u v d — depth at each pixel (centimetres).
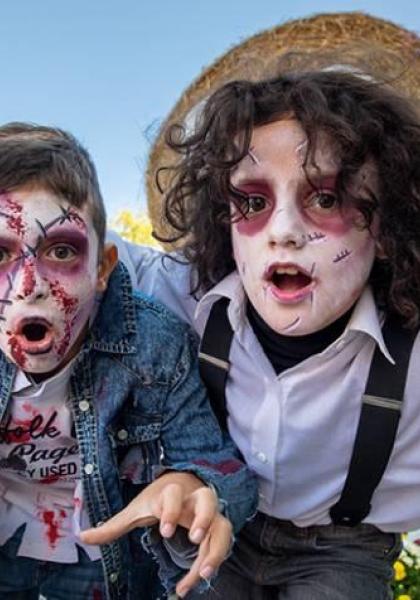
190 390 122
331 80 115
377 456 116
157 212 167
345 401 118
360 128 110
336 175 108
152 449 125
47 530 129
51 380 115
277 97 111
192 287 133
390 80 123
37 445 121
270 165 109
